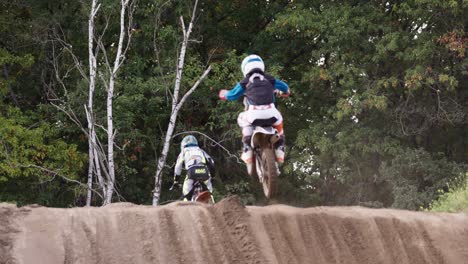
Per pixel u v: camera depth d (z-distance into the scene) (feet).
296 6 136.46
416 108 126.11
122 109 129.59
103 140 135.74
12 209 42.14
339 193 141.28
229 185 135.44
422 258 45.44
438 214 51.16
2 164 126.41
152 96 136.15
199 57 148.15
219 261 41.14
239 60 137.39
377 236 46.16
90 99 117.91
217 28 151.64
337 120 128.06
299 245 43.78
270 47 144.77
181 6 136.67
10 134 129.90
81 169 138.62
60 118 135.23
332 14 127.44
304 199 144.36
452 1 113.70
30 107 150.20
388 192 133.69
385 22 128.67
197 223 43.52
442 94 127.95
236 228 43.57
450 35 117.60
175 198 143.33
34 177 139.64
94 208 44.98
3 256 37.73
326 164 131.34
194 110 146.82
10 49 144.36
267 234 43.78
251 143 46.29
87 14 131.54
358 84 127.24
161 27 141.90
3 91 137.18
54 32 138.82
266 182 45.68
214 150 147.54
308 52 147.13
